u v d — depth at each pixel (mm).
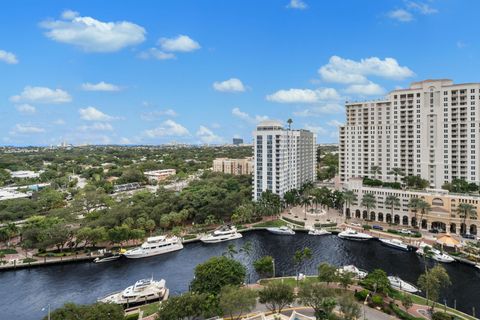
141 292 99625
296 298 88938
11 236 155625
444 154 195875
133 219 164250
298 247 152375
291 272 121500
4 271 124438
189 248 151125
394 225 181125
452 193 171750
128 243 153125
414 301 93688
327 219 195750
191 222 188250
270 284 82625
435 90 197875
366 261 133250
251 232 178375
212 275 89750
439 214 169000
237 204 197000
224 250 148000
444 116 195250
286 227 177500
